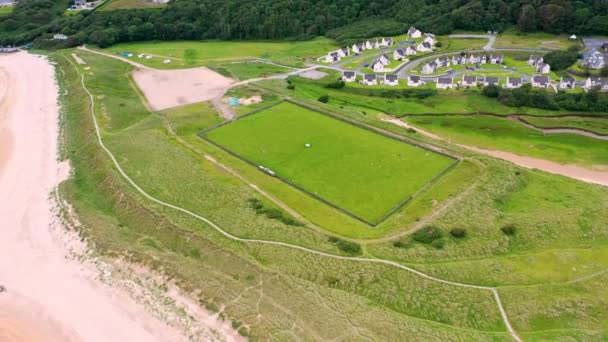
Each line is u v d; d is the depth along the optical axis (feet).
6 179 329.93
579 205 269.85
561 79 430.61
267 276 222.28
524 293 208.54
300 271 225.76
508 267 224.53
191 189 292.40
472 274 220.64
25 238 268.00
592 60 453.58
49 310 219.82
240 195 284.20
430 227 249.75
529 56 506.89
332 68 520.01
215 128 377.71
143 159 327.47
